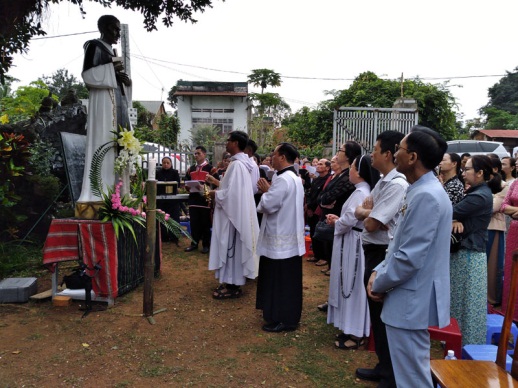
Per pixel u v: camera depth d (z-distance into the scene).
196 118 32.09
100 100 4.92
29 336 3.86
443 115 17.22
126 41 10.62
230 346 3.82
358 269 3.70
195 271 6.10
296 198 4.11
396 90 17.50
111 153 5.00
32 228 6.85
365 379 3.29
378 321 3.06
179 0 5.45
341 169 4.97
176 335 4.00
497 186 4.71
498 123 41.03
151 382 3.18
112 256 4.55
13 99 13.62
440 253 2.25
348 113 11.24
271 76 34.00
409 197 2.28
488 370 2.40
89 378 3.20
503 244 5.07
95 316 4.34
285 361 3.56
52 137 7.82
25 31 5.27
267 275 4.18
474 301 3.79
